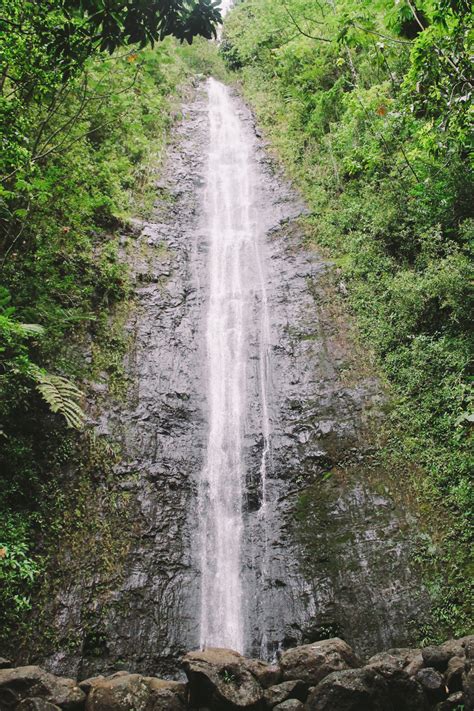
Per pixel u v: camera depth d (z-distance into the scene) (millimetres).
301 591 7012
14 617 6199
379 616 6457
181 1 4023
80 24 4609
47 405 7957
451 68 6285
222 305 11305
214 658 5016
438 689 4523
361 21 7875
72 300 9406
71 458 7789
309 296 10703
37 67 6945
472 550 6512
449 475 7230
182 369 9812
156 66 10492
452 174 8859
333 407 8789
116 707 4566
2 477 7047
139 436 8531
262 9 19812
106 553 7172
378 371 8914
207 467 8719
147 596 6969
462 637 5500
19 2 6172
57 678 4957
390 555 6906
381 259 10297
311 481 8078
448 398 7801
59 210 9328
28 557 6680
